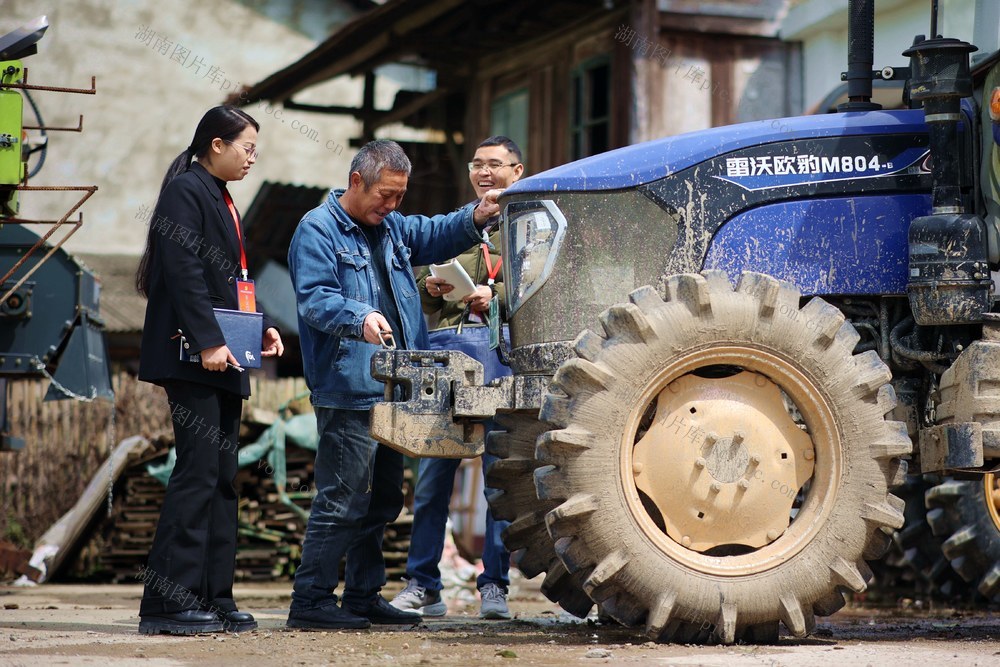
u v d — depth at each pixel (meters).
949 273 4.41
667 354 4.34
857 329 4.72
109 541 9.71
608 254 4.60
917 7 10.27
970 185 4.67
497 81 15.38
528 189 4.67
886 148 4.62
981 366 4.35
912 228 4.48
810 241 4.57
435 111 16.55
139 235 23.47
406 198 16.31
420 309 5.25
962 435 4.37
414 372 4.63
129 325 16.95
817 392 4.38
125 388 10.85
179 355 4.69
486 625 5.38
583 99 13.42
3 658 3.99
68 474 10.55
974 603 7.04
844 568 4.34
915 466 4.84
